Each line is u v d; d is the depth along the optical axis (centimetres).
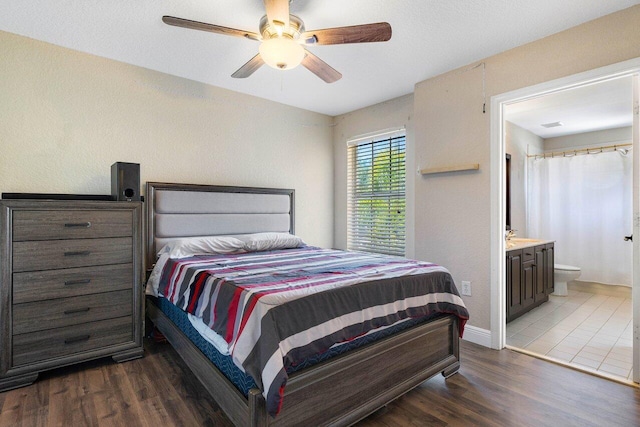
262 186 384
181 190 318
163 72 313
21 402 194
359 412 171
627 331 317
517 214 471
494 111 272
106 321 242
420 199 326
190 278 219
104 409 187
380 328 189
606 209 446
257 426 140
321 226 441
